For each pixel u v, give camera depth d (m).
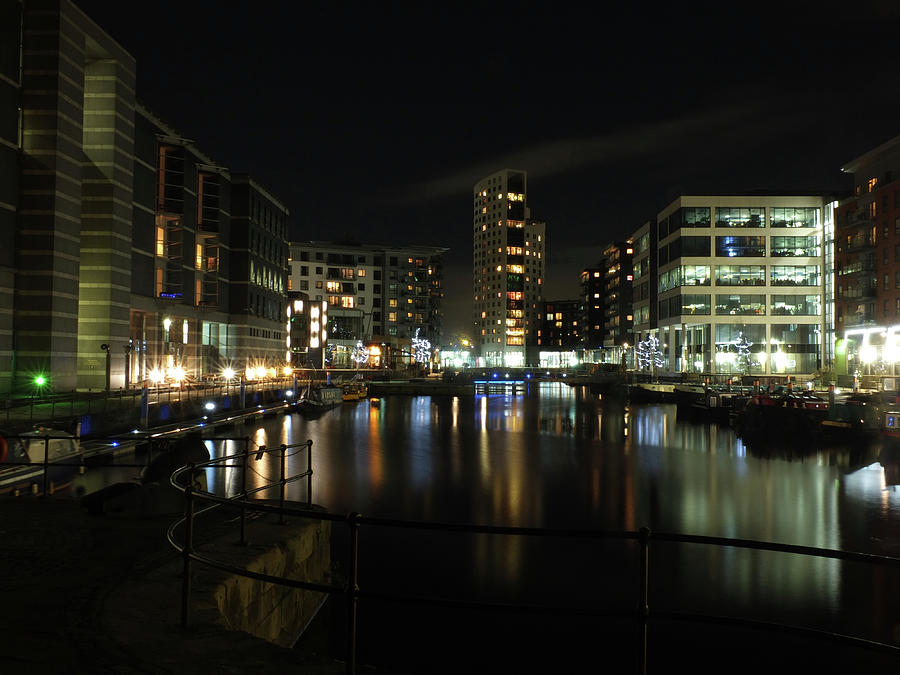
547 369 181.38
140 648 5.38
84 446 27.47
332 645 12.09
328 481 32.03
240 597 7.98
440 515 25.66
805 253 109.44
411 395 112.88
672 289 115.44
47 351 41.59
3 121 40.53
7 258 40.81
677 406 80.75
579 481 33.38
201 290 72.25
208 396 50.31
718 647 14.15
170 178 64.81
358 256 162.12
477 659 13.35
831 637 3.99
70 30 43.81
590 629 15.04
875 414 46.53
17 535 9.64
